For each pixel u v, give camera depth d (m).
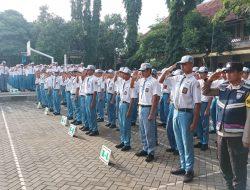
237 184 5.31
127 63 29.27
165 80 9.05
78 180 7.00
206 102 9.41
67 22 36.12
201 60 24.84
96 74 12.48
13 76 23.97
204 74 8.77
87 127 12.12
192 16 20.30
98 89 11.73
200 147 9.77
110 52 38.00
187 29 20.28
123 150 9.38
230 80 5.28
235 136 5.23
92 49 37.06
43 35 34.62
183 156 7.36
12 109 18.27
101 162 8.23
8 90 24.03
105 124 13.72
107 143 10.27
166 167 7.90
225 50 21.03
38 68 22.50
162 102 12.67
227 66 5.28
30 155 8.84
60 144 10.05
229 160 5.49
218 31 20.30
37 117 15.42
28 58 37.09
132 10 33.47
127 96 9.35
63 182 6.88
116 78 12.55
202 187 6.70
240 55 23.73
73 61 36.06
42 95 18.52
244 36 23.34
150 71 8.40
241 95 5.20
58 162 8.22
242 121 5.21
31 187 6.61
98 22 37.31
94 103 11.25
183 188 6.62
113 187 6.62
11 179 7.05
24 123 13.78
